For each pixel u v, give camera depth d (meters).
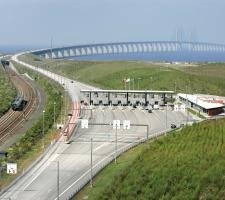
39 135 194.75
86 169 151.75
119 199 122.31
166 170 137.75
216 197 124.31
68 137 190.88
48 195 128.00
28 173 146.50
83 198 125.19
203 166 141.62
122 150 174.25
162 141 173.12
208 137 173.75
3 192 129.50
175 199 121.81
